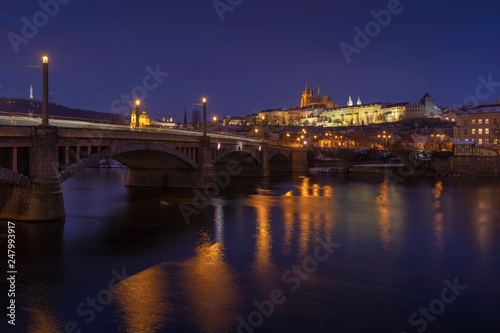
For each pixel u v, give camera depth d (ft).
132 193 188.44
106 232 106.11
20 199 109.60
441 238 104.47
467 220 131.34
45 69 106.11
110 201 162.71
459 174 352.28
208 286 67.77
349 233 109.91
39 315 56.13
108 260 81.66
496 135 395.34
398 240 101.96
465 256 87.51
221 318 55.88
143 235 104.17
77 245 91.66
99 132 125.90
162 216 131.75
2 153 99.09
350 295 64.59
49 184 108.99
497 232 112.47
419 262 82.79
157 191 196.75
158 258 83.71
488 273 76.02
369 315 57.41
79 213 133.39
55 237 97.30
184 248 91.97
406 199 186.91
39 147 105.91
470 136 417.08
